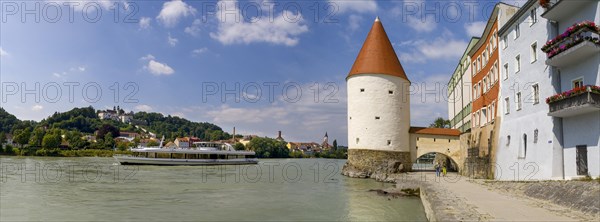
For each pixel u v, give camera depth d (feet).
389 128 170.19
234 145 455.63
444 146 175.63
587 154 72.28
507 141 104.27
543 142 84.74
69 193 100.17
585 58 73.00
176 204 85.66
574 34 69.87
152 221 67.21
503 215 53.01
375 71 171.94
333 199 95.09
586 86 67.67
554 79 81.30
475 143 141.49
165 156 256.93
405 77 179.11
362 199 94.84
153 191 107.65
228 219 69.97
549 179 81.15
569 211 56.24
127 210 77.36
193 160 261.85
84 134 554.46
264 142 495.41
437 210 57.26
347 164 178.40
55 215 71.41
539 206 61.11
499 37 111.34
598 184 59.21
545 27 84.94
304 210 79.61
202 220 68.80
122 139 528.22
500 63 110.11
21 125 533.55
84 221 66.54
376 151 168.55
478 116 140.26
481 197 72.28
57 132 401.29
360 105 172.55
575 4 73.41
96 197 94.17
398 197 98.02
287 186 126.21
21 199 88.89
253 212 77.10
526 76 93.66
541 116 85.92
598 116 69.41
